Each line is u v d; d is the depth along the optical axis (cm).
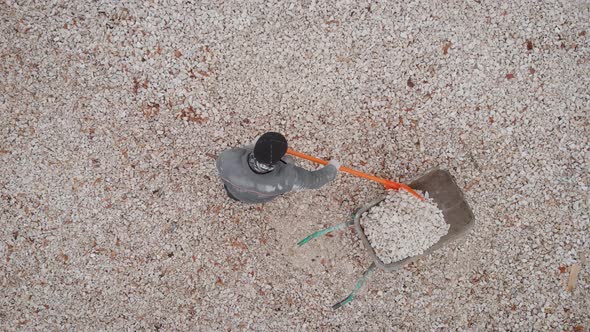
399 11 479
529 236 480
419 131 482
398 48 480
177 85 478
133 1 476
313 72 480
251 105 481
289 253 481
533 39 480
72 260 476
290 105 481
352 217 450
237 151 350
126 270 477
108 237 477
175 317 477
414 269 479
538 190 480
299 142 482
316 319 481
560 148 480
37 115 475
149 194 477
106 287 477
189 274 479
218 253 479
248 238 480
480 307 480
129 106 477
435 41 480
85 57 477
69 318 475
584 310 479
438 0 479
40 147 475
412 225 436
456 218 437
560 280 480
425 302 480
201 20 479
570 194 479
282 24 480
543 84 480
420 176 445
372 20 480
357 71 480
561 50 480
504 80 480
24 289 473
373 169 484
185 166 478
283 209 482
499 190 480
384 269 441
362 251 481
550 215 480
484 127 481
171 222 479
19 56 476
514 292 480
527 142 481
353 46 480
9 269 473
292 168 354
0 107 474
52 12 475
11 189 475
